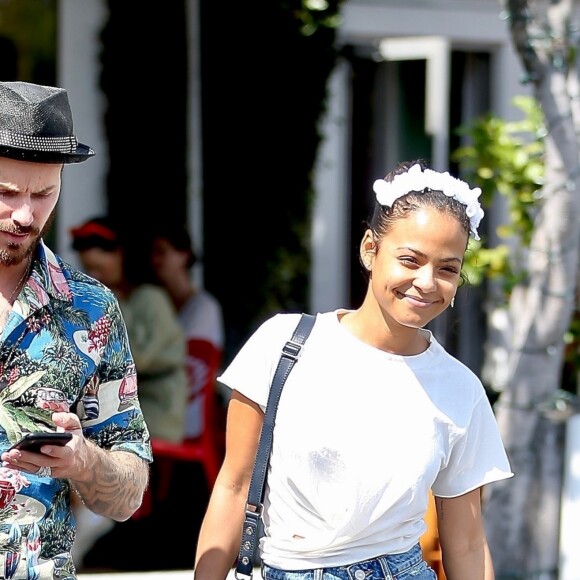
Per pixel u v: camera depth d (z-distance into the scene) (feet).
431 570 27.84
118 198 69.56
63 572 25.35
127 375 26.63
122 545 62.54
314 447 26.32
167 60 69.77
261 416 27.50
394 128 80.07
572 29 42.63
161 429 58.65
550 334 43.62
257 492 27.09
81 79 68.90
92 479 24.72
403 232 26.05
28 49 68.33
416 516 27.09
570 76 43.55
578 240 43.14
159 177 70.33
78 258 66.59
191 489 63.00
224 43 71.15
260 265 73.31
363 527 26.43
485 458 27.78
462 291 30.55
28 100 23.73
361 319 27.43
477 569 28.50
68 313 25.63
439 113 76.74
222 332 73.46
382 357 26.99
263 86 71.82
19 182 23.89
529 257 45.98
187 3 69.82
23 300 24.97
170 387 58.70
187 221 71.41
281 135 72.59
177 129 70.59
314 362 26.99
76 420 23.77
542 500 44.78
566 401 46.11
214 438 63.00
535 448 44.78
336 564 26.63
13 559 24.44
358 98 79.66
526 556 45.01
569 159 42.73
